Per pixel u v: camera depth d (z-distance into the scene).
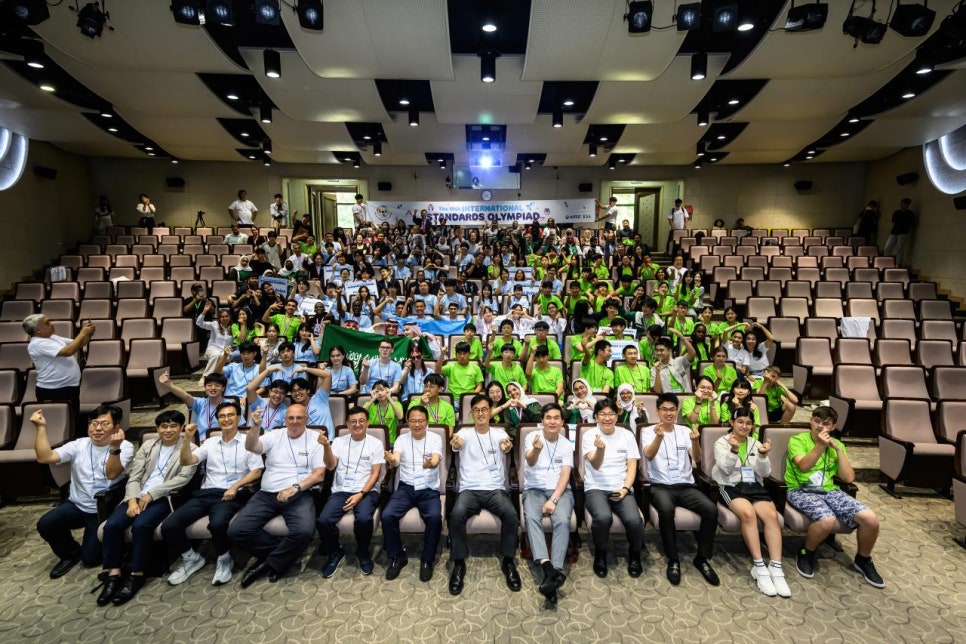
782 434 4.09
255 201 15.30
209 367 5.23
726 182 15.66
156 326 7.23
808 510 3.52
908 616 3.12
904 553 3.77
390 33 6.64
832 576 3.51
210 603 3.27
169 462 3.71
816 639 2.93
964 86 8.41
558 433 3.86
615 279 10.88
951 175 11.22
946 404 4.89
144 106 9.25
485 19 6.50
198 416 4.46
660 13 6.28
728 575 3.54
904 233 11.95
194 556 3.59
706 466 4.04
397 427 4.54
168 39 6.88
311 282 8.81
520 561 3.74
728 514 3.56
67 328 6.98
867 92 8.55
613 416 3.79
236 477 3.78
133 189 14.74
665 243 16.41
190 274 9.94
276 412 4.52
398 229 13.66
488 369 5.75
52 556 3.79
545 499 3.68
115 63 7.45
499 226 14.56
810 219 15.29
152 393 6.29
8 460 4.32
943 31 5.76
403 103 9.49
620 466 3.79
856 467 4.94
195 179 15.01
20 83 8.40
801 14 5.82
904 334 7.67
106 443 3.70
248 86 8.92
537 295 8.64
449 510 3.77
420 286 8.42
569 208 14.65
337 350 5.29
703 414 4.47
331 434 4.57
